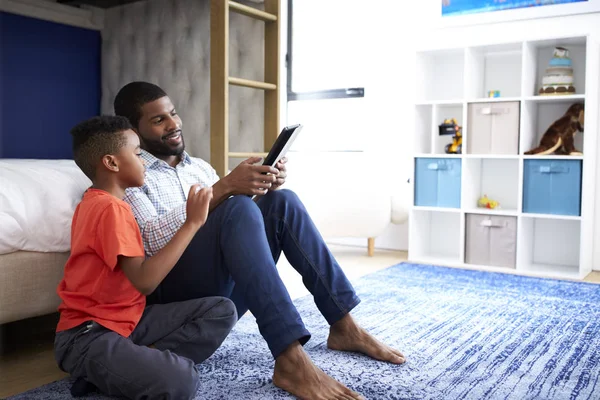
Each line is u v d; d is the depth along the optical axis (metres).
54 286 1.67
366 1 3.82
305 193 3.45
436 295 2.46
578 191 2.88
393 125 3.75
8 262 1.55
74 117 3.28
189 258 1.42
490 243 3.12
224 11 2.49
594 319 2.10
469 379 1.49
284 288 1.35
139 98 1.58
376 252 3.69
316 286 1.60
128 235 1.24
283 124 4.14
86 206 1.29
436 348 1.74
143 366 1.23
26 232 1.57
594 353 1.72
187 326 1.39
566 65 3.02
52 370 1.58
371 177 3.42
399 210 3.52
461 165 3.19
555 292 2.54
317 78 4.07
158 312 1.39
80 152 1.32
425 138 3.48
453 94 3.47
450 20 3.47
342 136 3.99
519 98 3.02
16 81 3.02
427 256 3.47
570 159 2.89
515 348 1.76
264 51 2.85
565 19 3.11
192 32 2.88
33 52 3.07
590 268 3.08
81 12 3.19
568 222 3.18
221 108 2.52
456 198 3.23
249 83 2.65
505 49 3.22
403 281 2.75
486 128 3.13
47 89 3.15
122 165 1.32
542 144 3.01
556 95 2.96
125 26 3.18
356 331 1.64
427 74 3.46
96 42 3.33
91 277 1.29
